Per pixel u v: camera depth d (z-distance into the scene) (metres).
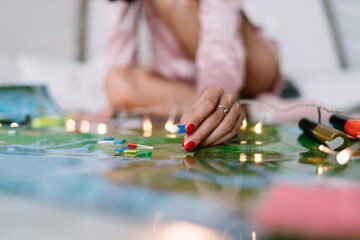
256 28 1.54
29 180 0.36
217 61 0.92
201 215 0.26
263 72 1.37
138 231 0.24
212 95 0.58
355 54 2.23
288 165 0.44
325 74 1.99
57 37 2.14
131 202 0.29
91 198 0.30
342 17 2.24
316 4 2.24
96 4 2.24
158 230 0.24
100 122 1.02
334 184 0.34
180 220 0.25
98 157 0.50
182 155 0.51
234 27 1.02
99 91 1.78
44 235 0.24
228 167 0.42
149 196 0.30
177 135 0.73
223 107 0.58
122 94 1.25
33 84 0.95
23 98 0.92
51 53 2.13
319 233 0.23
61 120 0.94
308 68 2.23
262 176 0.38
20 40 2.01
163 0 1.37
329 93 1.60
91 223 0.25
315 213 0.26
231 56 0.95
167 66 1.57
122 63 1.51
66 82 1.76
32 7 2.04
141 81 1.29
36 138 0.67
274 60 1.45
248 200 0.29
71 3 2.17
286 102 1.21
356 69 2.12
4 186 0.34
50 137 0.68
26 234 0.24
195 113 0.54
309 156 0.50
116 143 0.62
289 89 1.70
